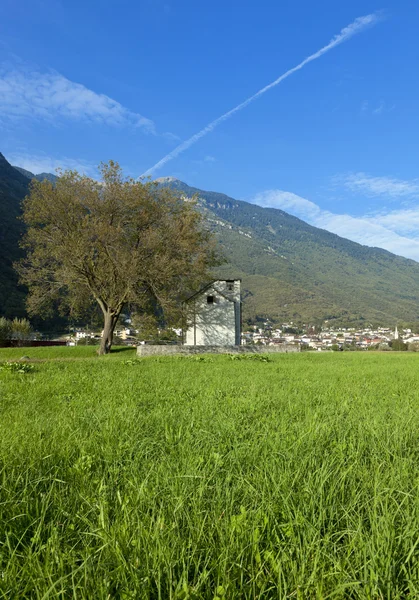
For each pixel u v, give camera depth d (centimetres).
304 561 246
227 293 5394
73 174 4225
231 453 460
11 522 296
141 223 4284
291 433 566
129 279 3800
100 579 232
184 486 349
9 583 229
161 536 265
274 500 329
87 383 1286
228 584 231
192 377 1512
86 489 359
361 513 320
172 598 221
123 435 557
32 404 871
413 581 238
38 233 4156
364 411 782
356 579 240
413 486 353
